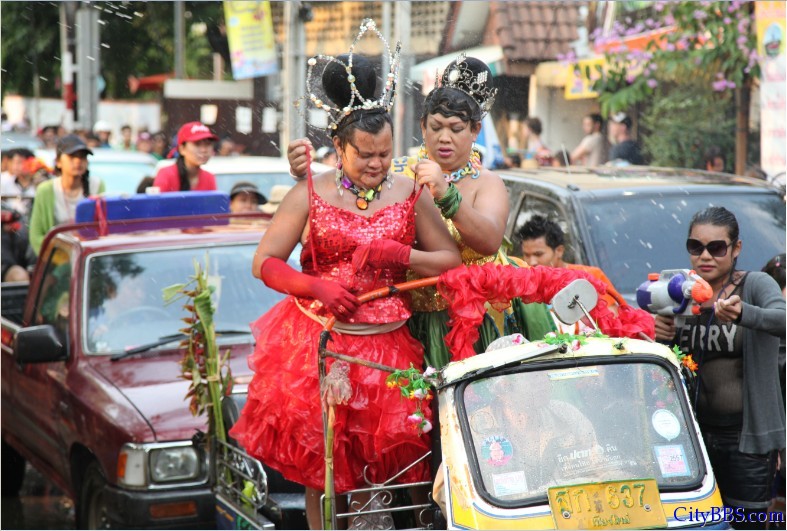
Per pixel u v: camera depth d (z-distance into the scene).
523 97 19.88
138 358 7.49
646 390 4.37
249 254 8.14
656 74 15.05
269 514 5.84
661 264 8.34
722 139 15.35
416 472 4.94
